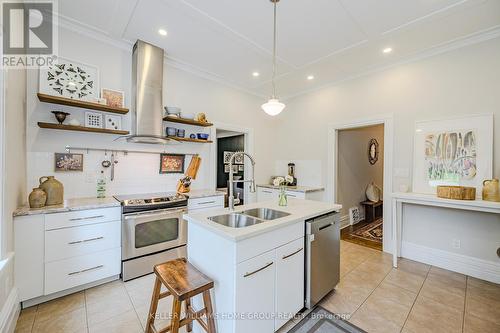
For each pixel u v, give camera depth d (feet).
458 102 8.60
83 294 6.87
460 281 7.83
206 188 12.29
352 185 15.60
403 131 10.05
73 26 7.91
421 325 5.67
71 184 8.16
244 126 14.24
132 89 9.14
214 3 6.75
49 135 7.68
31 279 6.07
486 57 8.03
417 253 9.57
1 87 4.99
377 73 11.02
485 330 5.49
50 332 5.34
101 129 8.17
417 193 9.31
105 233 7.33
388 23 7.61
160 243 8.45
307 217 6.03
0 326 4.64
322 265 6.51
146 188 10.04
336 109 12.80
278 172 16.10
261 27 7.94
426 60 9.45
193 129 11.68
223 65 10.98
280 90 14.33
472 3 6.57
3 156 5.04
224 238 4.52
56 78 7.69
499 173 7.68
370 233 13.25
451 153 8.64
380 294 7.03
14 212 5.79
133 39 8.80
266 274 4.91
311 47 9.23
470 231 8.35
